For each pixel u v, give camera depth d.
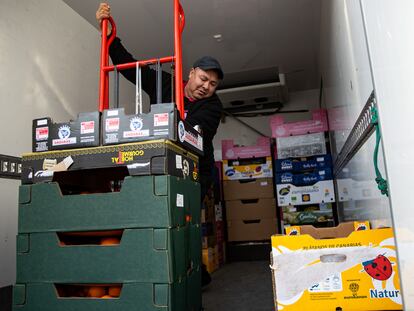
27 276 1.09
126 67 1.37
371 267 0.95
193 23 2.93
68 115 2.49
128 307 1.01
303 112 4.45
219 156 4.50
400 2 0.68
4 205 1.86
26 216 1.12
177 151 1.15
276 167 3.43
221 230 3.53
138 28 3.00
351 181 1.87
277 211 3.65
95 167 1.10
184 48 3.34
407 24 0.66
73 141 1.14
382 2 0.79
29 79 2.14
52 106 2.33
